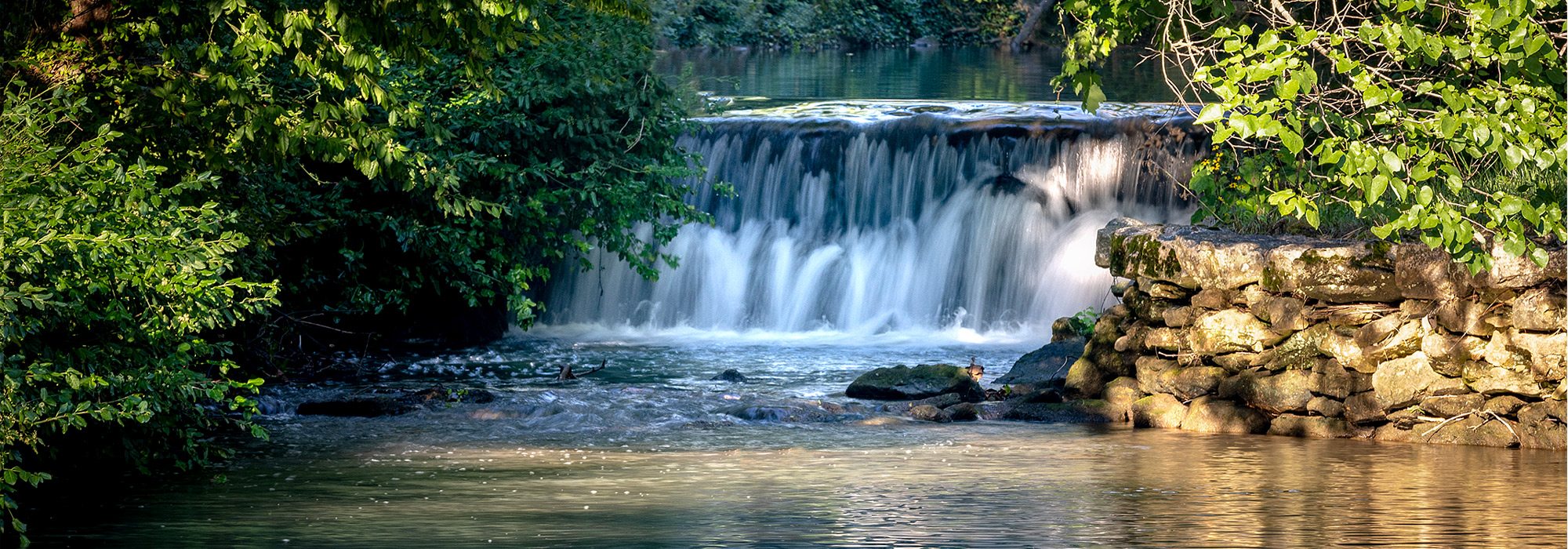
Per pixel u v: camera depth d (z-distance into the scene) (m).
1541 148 7.89
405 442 10.38
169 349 8.38
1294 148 7.48
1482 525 7.68
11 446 7.58
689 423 11.30
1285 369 10.93
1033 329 18.55
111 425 8.74
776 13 45.47
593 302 18.92
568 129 15.18
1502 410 10.23
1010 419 11.69
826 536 7.40
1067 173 19.05
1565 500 8.36
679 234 19.20
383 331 16.44
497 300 17.73
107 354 7.93
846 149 19.44
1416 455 9.90
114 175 8.08
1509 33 7.49
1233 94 7.63
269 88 10.41
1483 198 10.16
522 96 14.85
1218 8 8.64
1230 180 11.89
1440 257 10.32
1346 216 11.13
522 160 15.70
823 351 16.91
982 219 18.95
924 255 19.12
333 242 14.98
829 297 19.05
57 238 7.21
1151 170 18.91
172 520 7.72
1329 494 8.55
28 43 9.84
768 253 19.30
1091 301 18.33
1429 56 7.58
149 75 9.91
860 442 10.48
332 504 8.20
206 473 9.13
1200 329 11.28
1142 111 19.91
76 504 8.12
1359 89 7.94
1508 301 10.16
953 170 19.22
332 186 14.42
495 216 13.95
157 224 8.00
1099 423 11.52
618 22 15.38
